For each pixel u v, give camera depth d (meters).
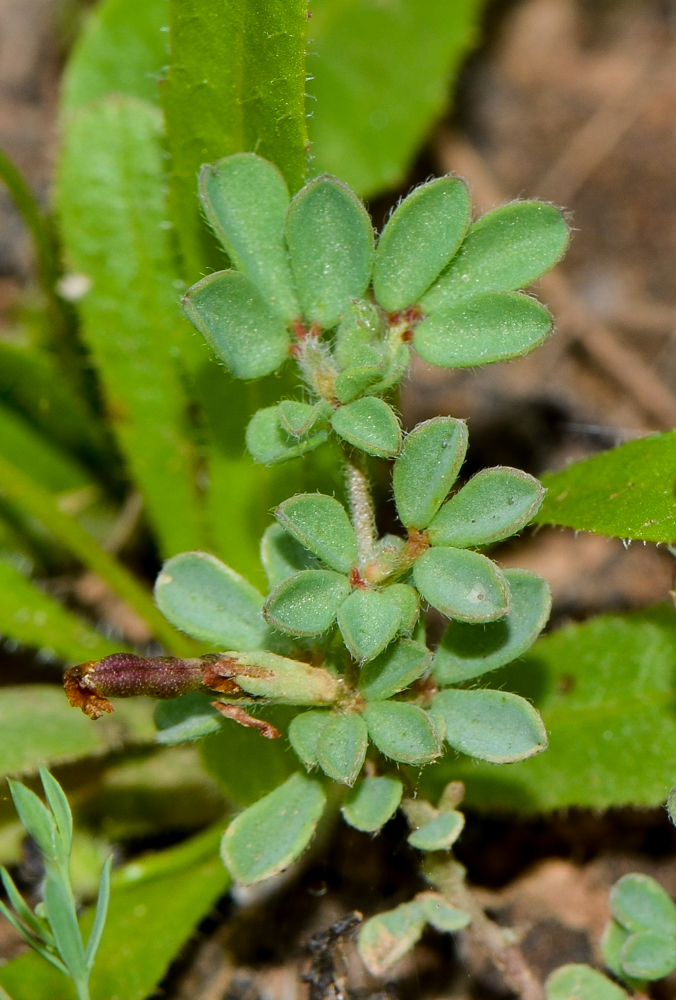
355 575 0.18
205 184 0.18
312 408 0.18
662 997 0.19
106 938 0.20
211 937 0.20
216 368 0.20
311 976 0.19
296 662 0.18
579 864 0.20
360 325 0.18
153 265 0.21
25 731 0.20
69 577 0.22
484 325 0.18
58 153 0.21
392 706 0.18
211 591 0.18
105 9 0.22
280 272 0.18
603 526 0.19
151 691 0.18
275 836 0.18
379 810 0.18
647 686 0.20
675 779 0.19
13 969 0.19
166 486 0.21
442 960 0.20
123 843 0.20
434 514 0.18
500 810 0.20
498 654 0.18
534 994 0.19
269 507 0.20
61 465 0.22
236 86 0.19
